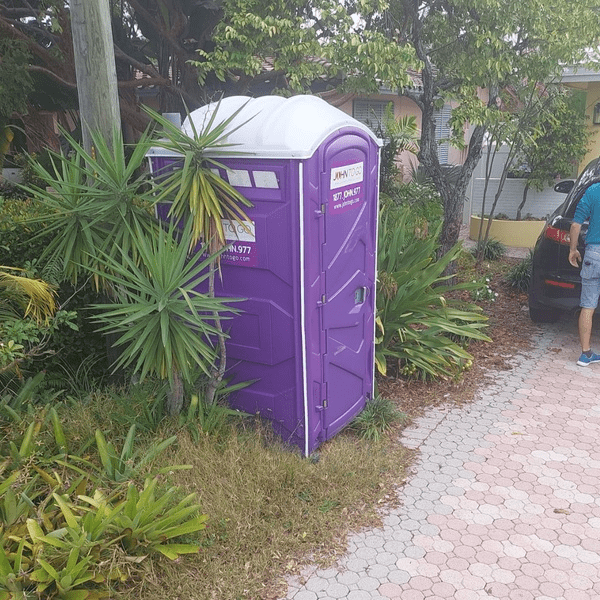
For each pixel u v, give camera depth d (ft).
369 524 13.60
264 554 12.34
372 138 16.11
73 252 15.72
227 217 14.96
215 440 15.06
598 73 33.32
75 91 38.17
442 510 14.05
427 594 11.69
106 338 18.08
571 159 38.55
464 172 28.12
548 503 14.29
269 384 15.69
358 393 17.40
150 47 40.81
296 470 14.53
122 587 11.32
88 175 15.46
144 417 15.31
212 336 16.06
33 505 11.98
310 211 14.20
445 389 20.01
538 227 38.32
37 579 10.32
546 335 24.61
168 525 11.95
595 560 12.55
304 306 14.58
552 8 24.56
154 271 13.65
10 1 38.73
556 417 18.20
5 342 14.20
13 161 44.16
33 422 13.98
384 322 20.33
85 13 16.24
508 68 24.17
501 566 12.39
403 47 24.07
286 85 31.60
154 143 14.37
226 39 24.82
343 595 11.66
